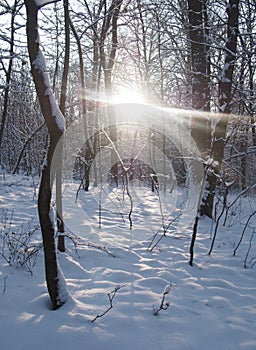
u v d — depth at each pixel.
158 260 4.33
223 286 3.65
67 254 4.17
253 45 7.00
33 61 2.56
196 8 7.24
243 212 8.22
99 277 3.61
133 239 5.25
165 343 2.46
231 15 6.57
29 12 2.52
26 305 2.79
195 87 7.31
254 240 5.78
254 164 12.97
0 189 8.77
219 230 6.33
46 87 2.59
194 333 2.63
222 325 2.79
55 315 2.67
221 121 6.53
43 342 2.34
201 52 7.23
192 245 4.22
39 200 2.69
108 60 12.70
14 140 17.94
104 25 10.12
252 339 2.61
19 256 3.78
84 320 2.64
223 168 7.79
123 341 2.43
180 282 3.66
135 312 2.86
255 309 3.13
